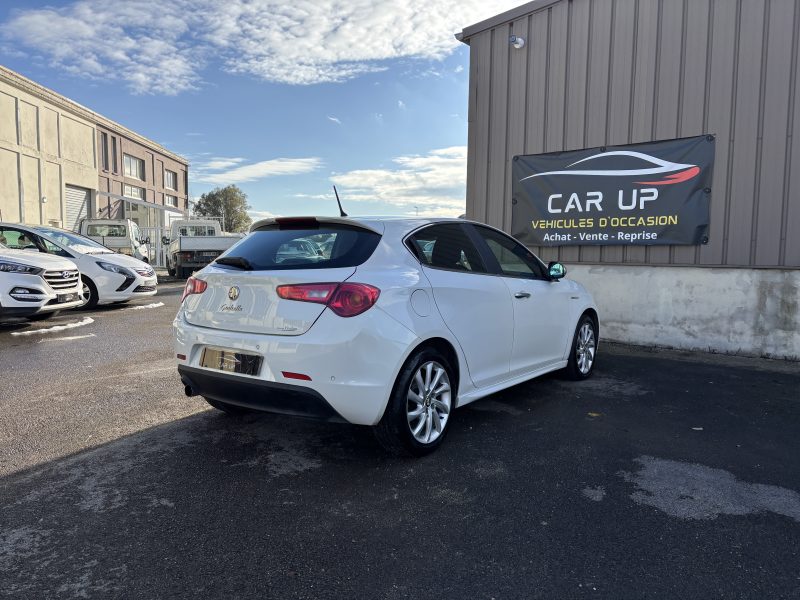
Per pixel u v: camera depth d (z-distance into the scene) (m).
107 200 35.16
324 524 2.88
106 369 6.12
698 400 5.09
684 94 7.25
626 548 2.65
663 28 7.34
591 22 7.89
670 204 7.41
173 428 4.29
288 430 4.26
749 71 6.82
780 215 6.73
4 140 24.53
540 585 2.38
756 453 3.83
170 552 2.62
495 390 4.42
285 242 3.81
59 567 2.49
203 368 3.68
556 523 2.88
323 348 3.24
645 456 3.77
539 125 8.46
